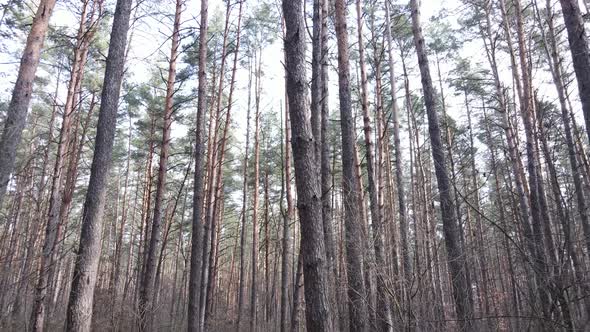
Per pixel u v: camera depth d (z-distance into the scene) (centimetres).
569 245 452
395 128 1249
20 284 725
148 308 1112
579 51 589
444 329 564
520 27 1197
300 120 391
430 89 840
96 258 696
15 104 801
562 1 619
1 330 787
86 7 1402
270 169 2292
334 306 630
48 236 1180
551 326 458
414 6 912
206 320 1530
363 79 1138
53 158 1955
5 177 763
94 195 711
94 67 1769
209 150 1686
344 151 805
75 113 1683
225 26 1566
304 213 373
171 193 2573
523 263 500
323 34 882
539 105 602
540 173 812
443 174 752
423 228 615
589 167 788
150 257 1120
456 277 633
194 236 1081
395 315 550
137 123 2039
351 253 640
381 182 1121
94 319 1390
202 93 1177
